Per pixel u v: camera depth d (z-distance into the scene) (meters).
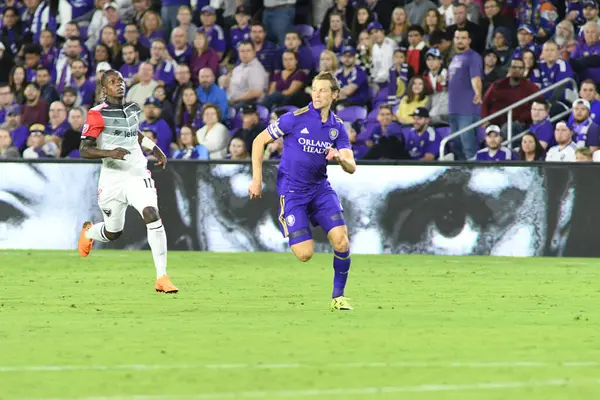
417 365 20.44
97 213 55.44
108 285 38.25
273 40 67.81
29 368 19.91
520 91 61.81
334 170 54.09
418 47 64.19
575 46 63.00
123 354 21.72
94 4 72.19
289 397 16.89
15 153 68.69
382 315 29.23
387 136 62.50
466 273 43.88
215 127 63.94
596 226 51.53
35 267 45.78
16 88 70.50
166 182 54.62
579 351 22.48
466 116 62.50
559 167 51.78
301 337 24.41
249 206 54.25
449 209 53.00
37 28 72.62
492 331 25.78
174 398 16.73
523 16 63.84
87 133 35.19
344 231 30.27
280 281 40.09
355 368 20.03
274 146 61.44
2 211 56.12
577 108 58.31
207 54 67.25
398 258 51.34
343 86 64.88
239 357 21.36
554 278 41.91
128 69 68.50
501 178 52.41
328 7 67.56
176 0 69.88
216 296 34.59
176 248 54.62
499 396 17.12
